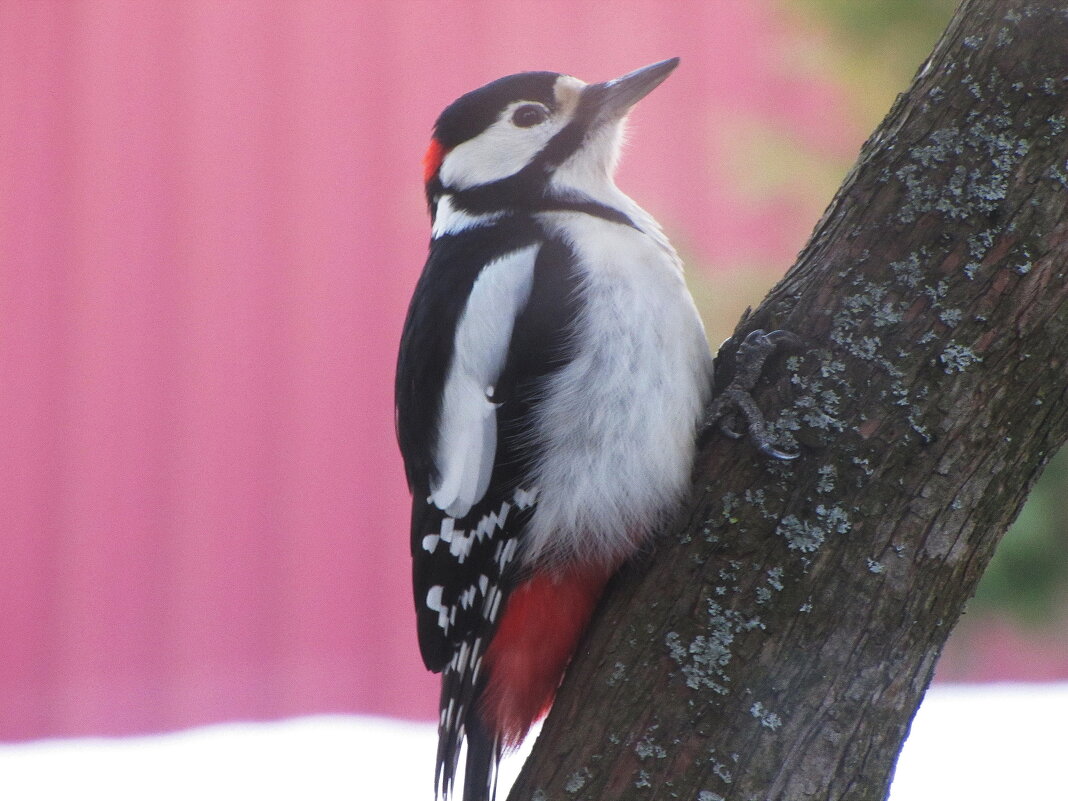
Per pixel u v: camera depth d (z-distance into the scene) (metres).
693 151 11.45
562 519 5.45
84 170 12.24
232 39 12.55
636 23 12.29
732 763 4.32
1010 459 4.41
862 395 4.54
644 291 5.67
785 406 4.68
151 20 12.59
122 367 11.87
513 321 5.82
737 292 9.28
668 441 5.36
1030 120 4.50
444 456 5.93
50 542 11.53
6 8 12.48
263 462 11.77
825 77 9.40
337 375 11.93
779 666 4.39
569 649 5.57
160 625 11.45
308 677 11.41
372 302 12.07
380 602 11.54
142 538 11.59
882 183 4.74
